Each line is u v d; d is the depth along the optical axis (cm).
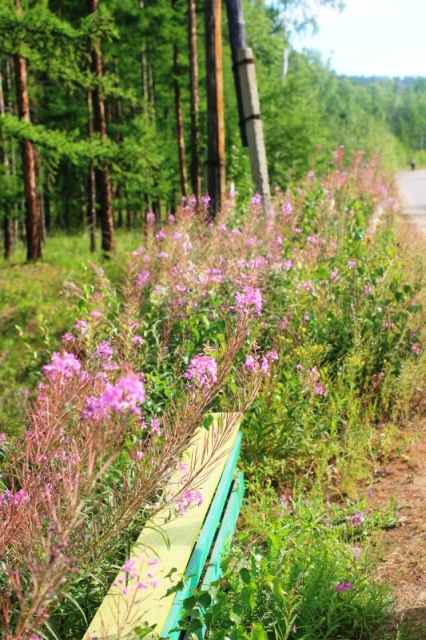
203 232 848
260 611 358
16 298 1430
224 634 308
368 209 1377
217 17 1166
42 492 283
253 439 558
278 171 2784
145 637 271
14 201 2095
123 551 341
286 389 582
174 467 331
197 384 344
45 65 1501
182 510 345
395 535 460
